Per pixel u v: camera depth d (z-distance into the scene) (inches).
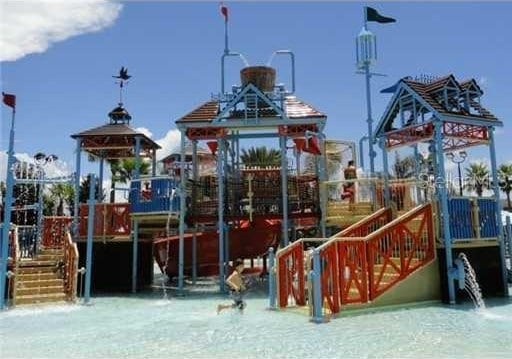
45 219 775.7
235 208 738.8
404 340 372.2
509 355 324.8
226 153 810.8
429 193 616.1
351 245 503.2
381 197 698.2
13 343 385.7
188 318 493.0
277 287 542.6
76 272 632.4
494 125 634.8
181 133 737.0
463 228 582.9
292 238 839.1
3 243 584.7
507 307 529.0
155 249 904.9
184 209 727.7
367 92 824.9
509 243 806.5
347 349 345.7
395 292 530.6
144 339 393.4
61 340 394.9
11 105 600.4
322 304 469.7
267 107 741.9
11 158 597.3
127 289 778.2
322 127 736.3
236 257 852.0
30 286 634.2
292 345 360.8
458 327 420.8
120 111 868.0
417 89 628.4
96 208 776.9
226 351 347.3
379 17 863.1
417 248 561.3
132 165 1574.8
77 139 834.2
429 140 630.5
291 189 737.0
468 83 629.3
